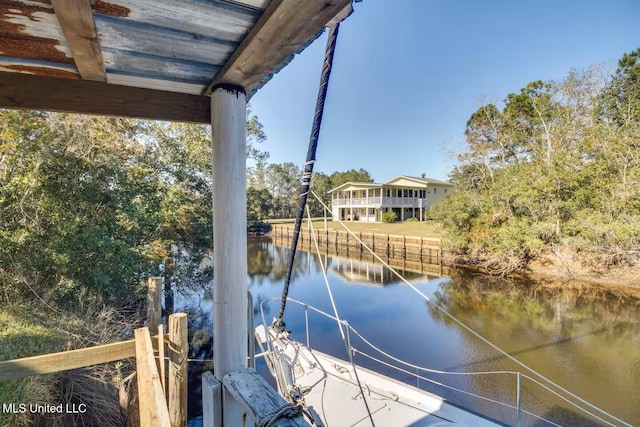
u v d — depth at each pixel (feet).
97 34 2.54
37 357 6.46
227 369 3.54
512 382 15.70
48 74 3.48
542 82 47.11
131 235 18.51
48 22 2.39
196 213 22.56
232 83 3.49
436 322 23.65
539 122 45.55
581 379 15.79
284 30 2.38
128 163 19.83
